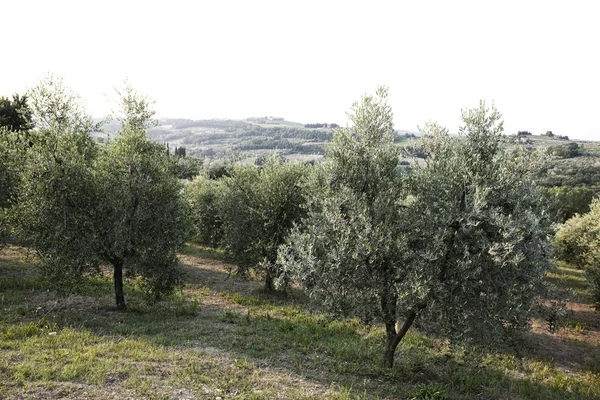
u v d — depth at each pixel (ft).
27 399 26.35
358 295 36.06
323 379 36.04
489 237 32.42
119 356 35.81
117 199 49.88
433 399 33.58
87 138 54.54
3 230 57.52
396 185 39.55
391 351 40.09
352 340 49.16
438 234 31.48
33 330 40.81
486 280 32.73
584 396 39.32
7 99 114.52
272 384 33.19
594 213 96.53
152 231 52.06
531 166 34.27
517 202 32.12
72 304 54.13
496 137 35.55
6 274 65.21
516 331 38.06
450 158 34.50
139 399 27.89
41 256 48.47
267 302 67.41
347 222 36.06
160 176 53.42
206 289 73.10
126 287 67.15
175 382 31.40
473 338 33.91
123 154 52.60
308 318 58.85
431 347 50.16
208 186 121.19
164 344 41.39
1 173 61.67
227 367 35.99
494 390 38.14
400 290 33.17
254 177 79.71
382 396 33.81
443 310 33.27
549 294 34.68
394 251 34.83
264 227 72.49
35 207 46.78
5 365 30.96
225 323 52.75
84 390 28.58
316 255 36.70
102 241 49.26
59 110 52.70
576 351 54.39
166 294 55.98
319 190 42.52
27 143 52.49
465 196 32.17
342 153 40.63
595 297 74.33
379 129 40.57
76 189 48.37
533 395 38.34
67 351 35.47
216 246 118.42
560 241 102.83
